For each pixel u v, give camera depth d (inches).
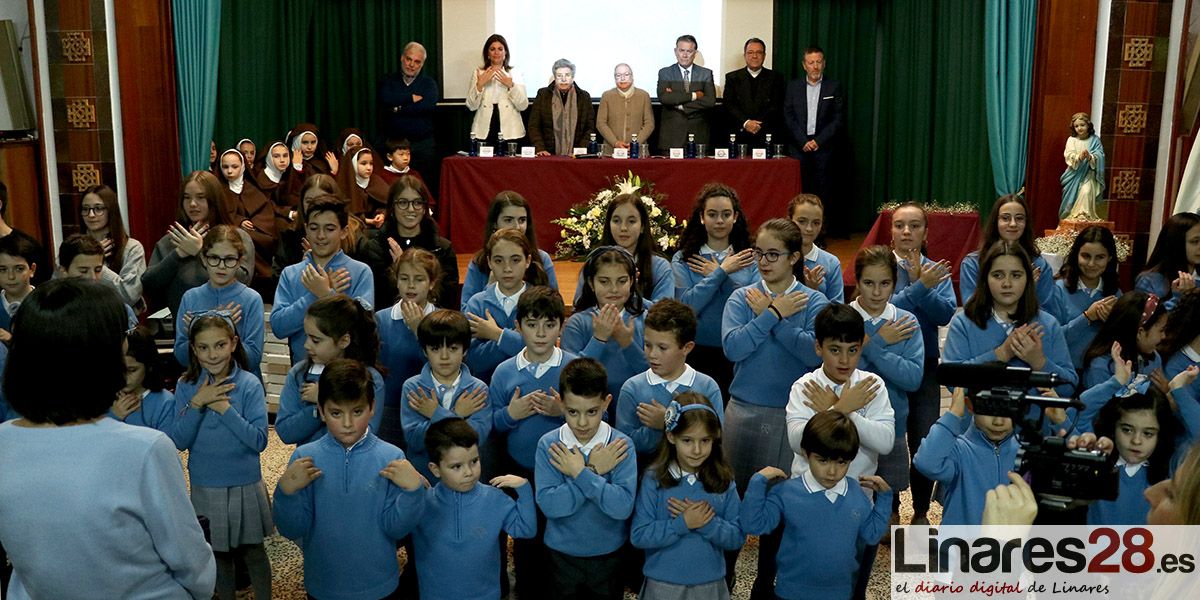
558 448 123.0
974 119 324.5
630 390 134.8
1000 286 143.1
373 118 374.6
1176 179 269.6
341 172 289.3
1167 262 178.4
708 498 121.9
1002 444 124.2
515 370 140.6
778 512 123.0
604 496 120.5
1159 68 274.4
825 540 121.0
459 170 305.7
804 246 169.8
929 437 126.5
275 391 229.5
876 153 374.6
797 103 344.5
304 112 361.7
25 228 268.2
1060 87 282.4
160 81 282.7
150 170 286.0
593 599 126.9
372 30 370.9
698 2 366.9
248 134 330.6
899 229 174.9
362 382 118.6
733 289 160.1
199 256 193.6
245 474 133.0
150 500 72.6
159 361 138.0
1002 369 94.8
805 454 121.4
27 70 272.7
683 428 118.4
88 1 273.7
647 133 340.5
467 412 135.1
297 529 118.3
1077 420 138.6
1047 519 88.6
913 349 145.1
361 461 119.9
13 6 268.4
